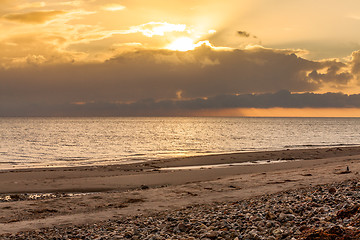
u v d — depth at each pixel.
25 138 116.00
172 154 67.25
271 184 26.00
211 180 29.88
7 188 28.42
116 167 44.06
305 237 7.95
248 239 9.09
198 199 21.19
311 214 11.42
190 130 185.88
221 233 10.07
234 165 46.50
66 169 41.56
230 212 14.30
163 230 12.00
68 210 19.25
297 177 28.75
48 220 16.56
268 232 9.59
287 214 11.55
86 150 76.81
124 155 65.88
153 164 47.12
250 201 18.19
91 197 22.81
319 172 31.11
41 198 24.95
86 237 12.16
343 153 60.69
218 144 92.38
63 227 15.06
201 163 48.38
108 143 97.06
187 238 9.90
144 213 17.59
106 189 28.56
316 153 60.50
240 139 111.94
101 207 19.83
